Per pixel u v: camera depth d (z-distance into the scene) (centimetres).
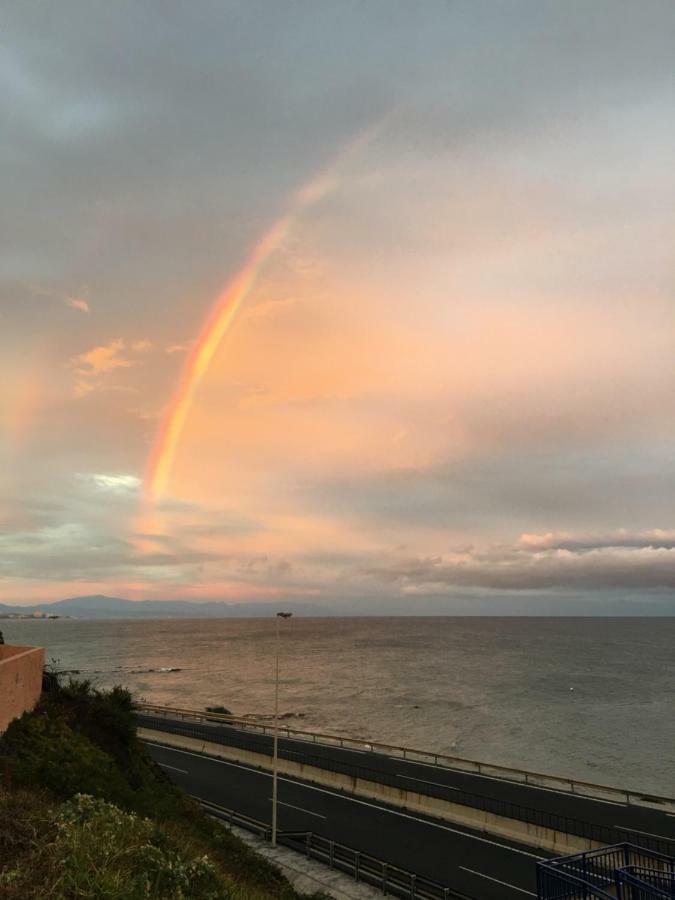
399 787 4072
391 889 2638
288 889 2214
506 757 6862
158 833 1355
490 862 3031
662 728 8462
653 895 1571
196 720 7250
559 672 15138
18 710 2352
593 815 3556
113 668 16375
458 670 15600
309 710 9850
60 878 931
